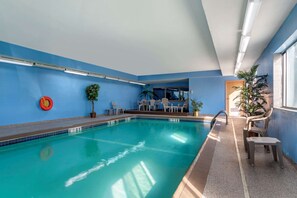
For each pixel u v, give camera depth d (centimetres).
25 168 342
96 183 281
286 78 375
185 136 611
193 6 333
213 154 323
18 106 637
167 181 285
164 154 417
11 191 261
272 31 361
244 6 258
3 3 331
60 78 803
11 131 529
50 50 623
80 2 326
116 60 778
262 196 188
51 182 286
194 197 189
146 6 337
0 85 586
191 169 256
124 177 300
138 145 497
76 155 415
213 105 1051
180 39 507
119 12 359
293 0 253
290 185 209
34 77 693
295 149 275
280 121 352
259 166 265
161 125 838
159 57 716
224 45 440
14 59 544
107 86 1105
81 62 802
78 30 450
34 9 351
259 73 568
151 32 459
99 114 1036
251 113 483
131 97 1366
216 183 216
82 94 927
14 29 444
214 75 1006
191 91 1105
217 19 300
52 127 605
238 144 393
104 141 543
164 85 1420
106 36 488
